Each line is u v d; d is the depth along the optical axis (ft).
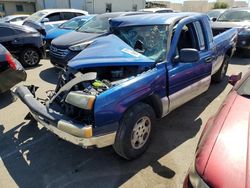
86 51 11.64
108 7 96.43
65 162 10.71
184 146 11.72
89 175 9.93
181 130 13.12
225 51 18.16
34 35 26.37
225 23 29.68
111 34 13.58
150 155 11.02
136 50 12.12
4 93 17.94
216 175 5.62
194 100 16.98
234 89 9.62
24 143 12.06
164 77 10.95
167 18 12.62
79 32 23.59
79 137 8.71
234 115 7.60
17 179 9.77
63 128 8.98
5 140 12.32
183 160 10.74
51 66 26.91
